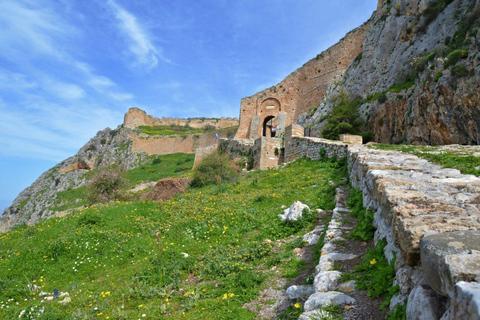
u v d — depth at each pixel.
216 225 11.02
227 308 5.49
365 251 5.72
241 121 50.56
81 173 73.50
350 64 40.03
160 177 52.28
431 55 23.48
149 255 9.35
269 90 49.53
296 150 22.83
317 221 9.20
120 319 5.93
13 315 6.60
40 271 9.13
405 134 25.44
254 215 11.60
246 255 7.86
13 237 13.12
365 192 7.56
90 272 8.89
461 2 26.53
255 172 23.28
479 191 4.34
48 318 6.16
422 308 2.76
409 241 3.10
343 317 3.83
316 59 45.97
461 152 9.13
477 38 19.55
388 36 33.91
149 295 6.80
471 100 19.11
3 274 8.83
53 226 13.49
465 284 2.09
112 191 23.34
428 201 4.02
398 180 5.30
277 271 6.69
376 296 4.09
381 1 39.62
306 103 45.81
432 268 2.56
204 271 7.47
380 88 31.66
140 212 14.12
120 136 81.94
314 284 5.03
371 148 13.56
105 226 12.46
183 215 13.01
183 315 5.68
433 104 21.81
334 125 30.23
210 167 22.73
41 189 74.00
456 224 3.08
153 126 98.19
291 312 4.74
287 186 15.59
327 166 16.88
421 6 30.27
